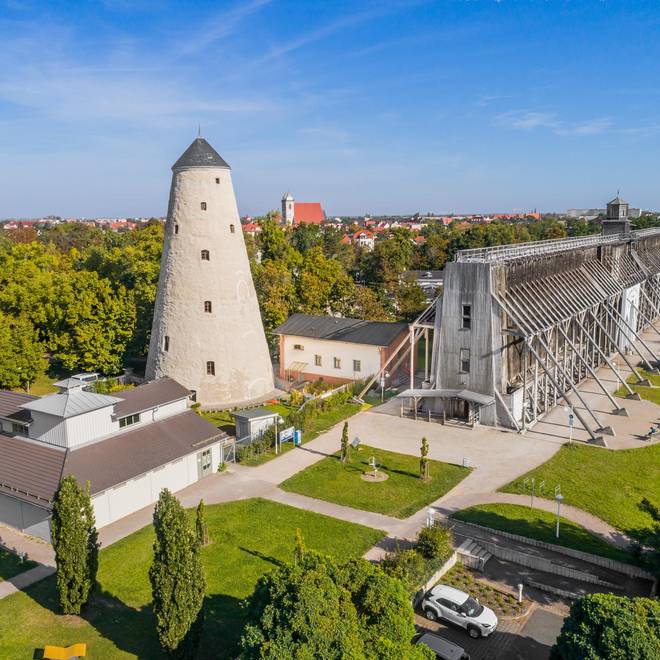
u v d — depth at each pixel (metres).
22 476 29.38
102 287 58.78
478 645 21.25
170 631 18.64
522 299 45.91
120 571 25.73
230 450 38.16
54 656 19.62
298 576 16.55
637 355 66.69
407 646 16.28
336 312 77.94
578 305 51.66
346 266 115.75
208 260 47.12
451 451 39.31
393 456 38.56
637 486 33.41
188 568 18.64
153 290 62.47
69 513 21.48
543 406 48.09
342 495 32.91
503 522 29.38
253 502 32.16
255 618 16.33
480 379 44.56
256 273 74.69
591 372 47.62
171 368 48.06
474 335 44.56
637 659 15.23
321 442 41.34
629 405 48.28
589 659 15.62
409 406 49.03
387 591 16.91
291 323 60.91
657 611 16.53
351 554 26.62
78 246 142.88
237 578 24.94
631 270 74.19
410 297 78.81
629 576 25.20
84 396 31.59
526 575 25.67
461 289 44.84
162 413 35.66
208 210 46.97
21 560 26.81
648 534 23.88
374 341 54.38
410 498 32.50
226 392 48.25
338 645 15.03
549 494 32.50
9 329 54.22
